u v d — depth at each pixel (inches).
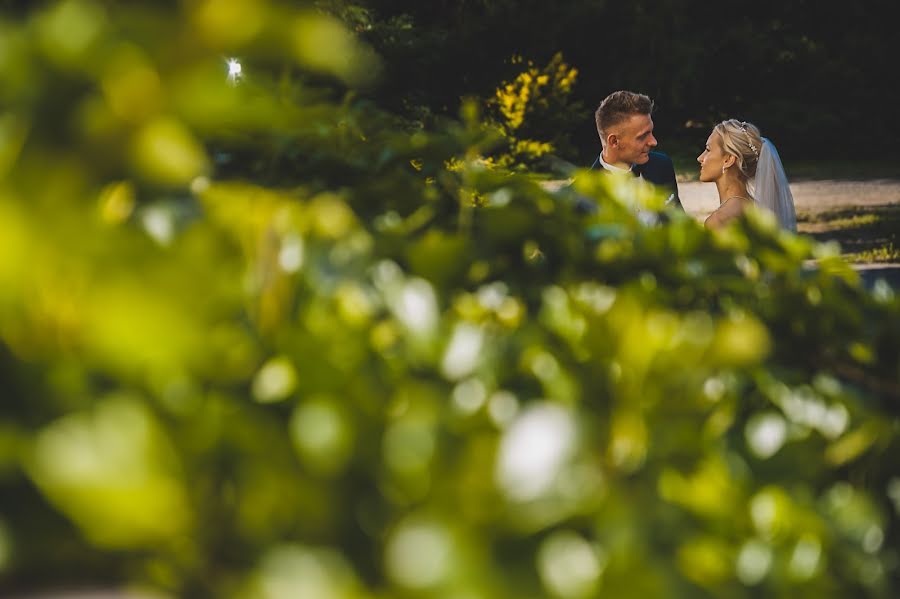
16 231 28.4
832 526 48.3
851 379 68.4
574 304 65.0
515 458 33.9
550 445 34.1
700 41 1096.8
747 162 212.4
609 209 86.4
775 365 69.1
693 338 50.6
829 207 680.4
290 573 29.9
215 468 32.8
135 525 27.6
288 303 48.0
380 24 919.0
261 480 33.3
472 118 97.0
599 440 40.8
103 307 29.1
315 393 38.4
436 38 944.9
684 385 46.8
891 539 52.9
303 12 28.5
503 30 970.1
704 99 1113.4
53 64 29.5
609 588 34.9
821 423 58.7
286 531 32.8
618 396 45.8
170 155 30.2
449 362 48.2
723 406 55.2
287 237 53.9
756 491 48.4
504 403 46.1
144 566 29.0
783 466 51.5
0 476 28.4
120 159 30.1
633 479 40.6
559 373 50.8
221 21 28.6
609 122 234.1
